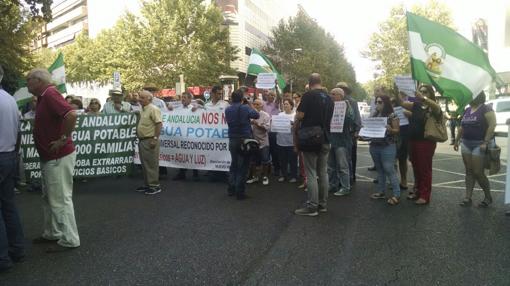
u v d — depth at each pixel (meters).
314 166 6.52
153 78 38.81
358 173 10.55
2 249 4.46
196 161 9.78
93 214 6.72
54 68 10.58
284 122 9.09
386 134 7.14
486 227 5.82
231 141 7.70
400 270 4.40
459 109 6.94
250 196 7.91
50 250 5.06
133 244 5.27
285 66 54.31
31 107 9.88
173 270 4.45
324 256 4.81
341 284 4.10
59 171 5.05
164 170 10.35
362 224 6.03
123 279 4.25
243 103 8.34
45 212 5.39
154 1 39.81
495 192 8.05
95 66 49.44
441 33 6.97
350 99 8.48
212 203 7.37
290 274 4.33
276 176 10.09
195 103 10.03
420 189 7.24
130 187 8.88
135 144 9.71
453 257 4.73
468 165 6.95
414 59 6.96
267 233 5.65
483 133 6.75
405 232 5.64
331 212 6.71
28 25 26.83
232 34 62.06
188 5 39.09
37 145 5.04
